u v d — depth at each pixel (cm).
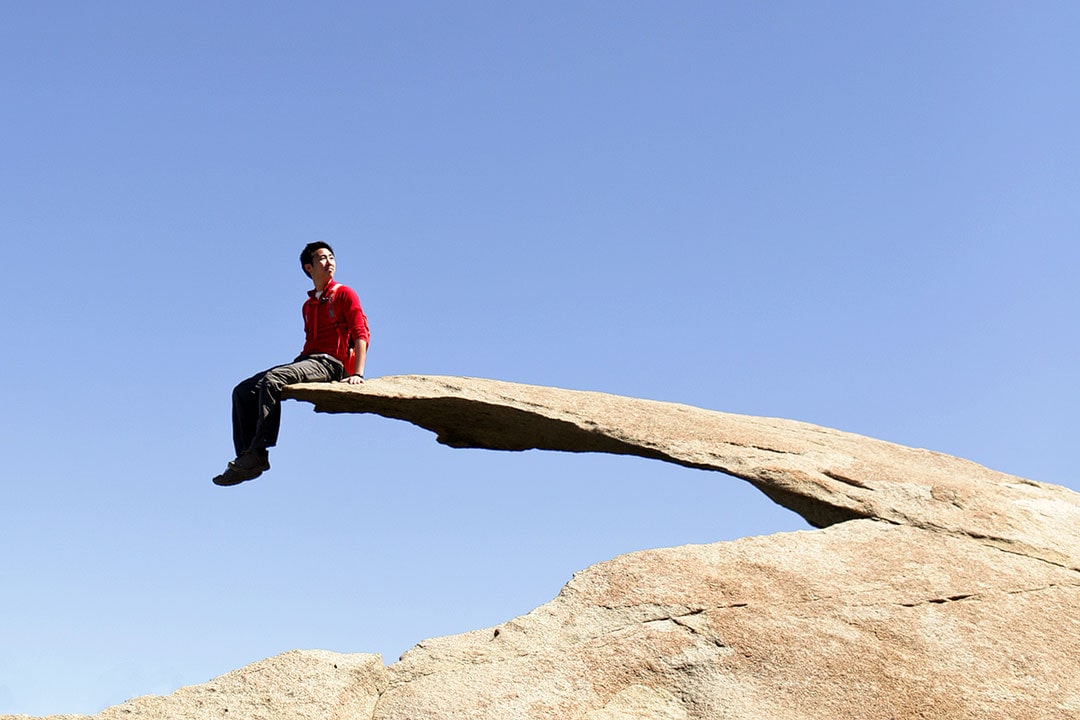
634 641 532
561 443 788
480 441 821
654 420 780
